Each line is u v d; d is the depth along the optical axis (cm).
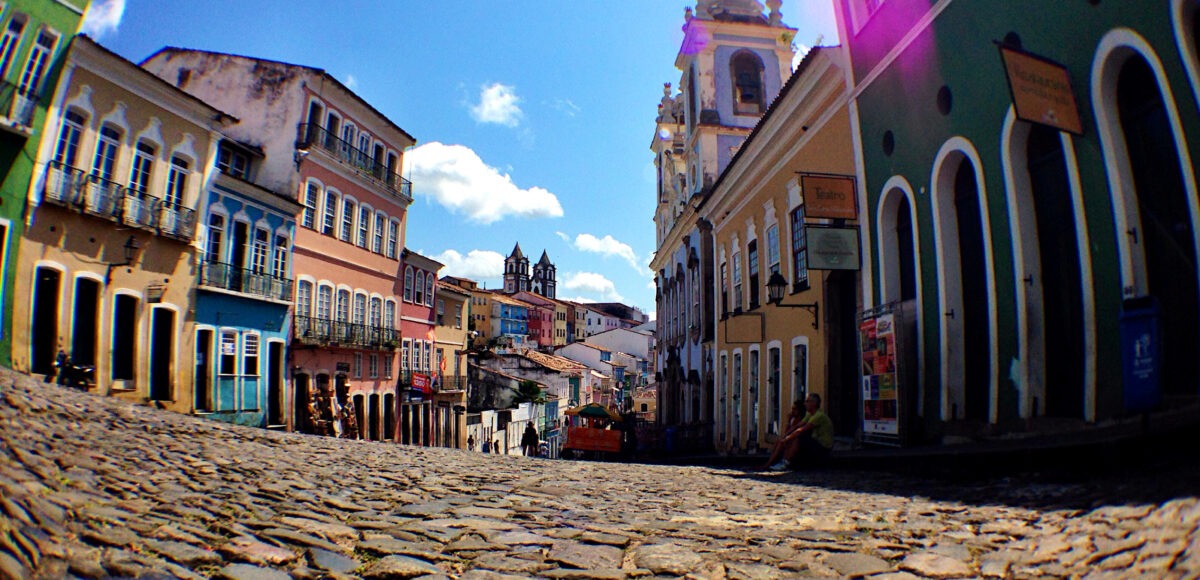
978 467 673
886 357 998
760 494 664
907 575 307
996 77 804
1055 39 705
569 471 955
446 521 444
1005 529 396
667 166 3559
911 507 519
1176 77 561
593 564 330
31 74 1630
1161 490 408
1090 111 659
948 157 912
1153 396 519
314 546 341
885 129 1081
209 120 2164
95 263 1806
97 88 1794
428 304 3747
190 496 457
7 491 332
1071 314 720
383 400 3203
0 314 1559
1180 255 582
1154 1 581
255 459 739
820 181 1170
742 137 2588
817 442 1068
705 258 2433
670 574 312
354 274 3025
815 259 1140
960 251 925
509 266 16438
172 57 2845
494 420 4431
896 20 1047
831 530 425
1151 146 614
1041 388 751
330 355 2811
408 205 3484
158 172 2005
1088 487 494
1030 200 779
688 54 2814
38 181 1642
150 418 1074
